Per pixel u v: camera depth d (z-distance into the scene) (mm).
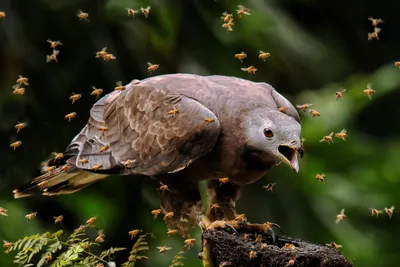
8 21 13828
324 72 16266
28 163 13961
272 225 9359
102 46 14109
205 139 9586
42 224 14578
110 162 10398
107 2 13938
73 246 8812
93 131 10680
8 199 14211
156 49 14352
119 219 14633
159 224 14641
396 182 17219
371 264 16516
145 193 14656
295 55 15586
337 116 16453
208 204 10125
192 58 14695
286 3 17734
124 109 10414
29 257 8789
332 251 8414
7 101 13781
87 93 14078
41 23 13906
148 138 10055
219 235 8672
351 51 18484
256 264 8492
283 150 9359
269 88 10211
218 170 9781
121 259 14562
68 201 14719
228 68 14898
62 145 14008
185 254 14664
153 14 14008
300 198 15242
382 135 18688
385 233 17266
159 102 10055
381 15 18703
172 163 9859
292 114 9883
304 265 8344
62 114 14016
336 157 16984
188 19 14594
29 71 13883
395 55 18688
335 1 18047
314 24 18031
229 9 14672
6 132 13852
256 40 15141
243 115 9523
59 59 14031
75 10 13938
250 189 14953
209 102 9750
